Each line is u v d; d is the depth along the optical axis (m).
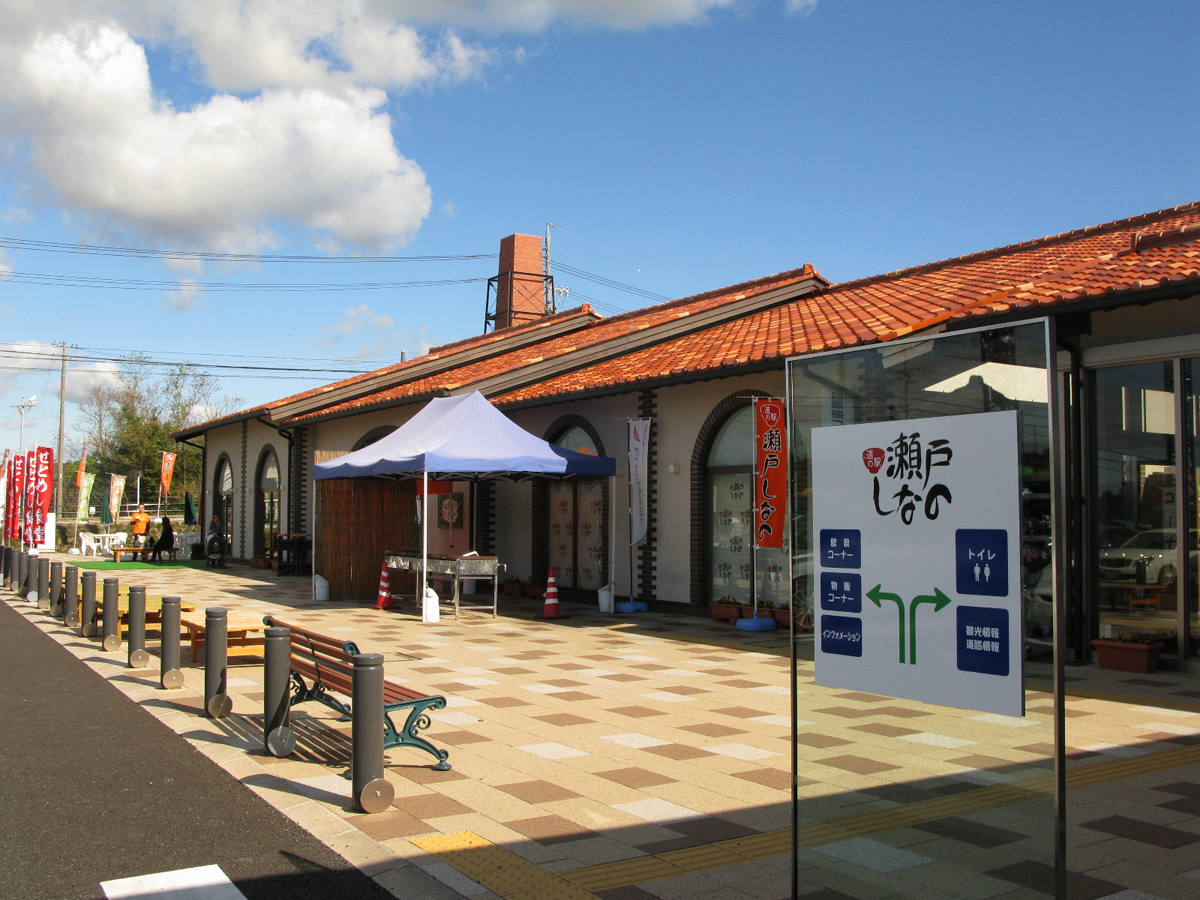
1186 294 8.49
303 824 5.02
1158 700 8.09
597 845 4.69
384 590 16.03
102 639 11.47
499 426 14.94
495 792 5.58
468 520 20.34
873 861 3.74
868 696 3.80
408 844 4.71
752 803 5.36
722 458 14.75
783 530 12.27
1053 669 3.26
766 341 14.33
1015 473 3.38
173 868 4.41
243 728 7.30
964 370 3.55
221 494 32.25
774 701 8.27
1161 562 9.59
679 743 6.75
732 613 14.02
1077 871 4.31
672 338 18.64
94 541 33.47
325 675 6.32
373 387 23.66
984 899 3.43
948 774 3.56
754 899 4.03
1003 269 14.92
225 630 7.70
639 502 15.21
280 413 23.25
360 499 17.95
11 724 7.41
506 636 12.61
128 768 6.14
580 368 18.48
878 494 3.81
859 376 3.90
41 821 5.09
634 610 15.57
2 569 21.14
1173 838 4.74
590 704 8.13
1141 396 9.77
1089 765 6.09
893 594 3.75
